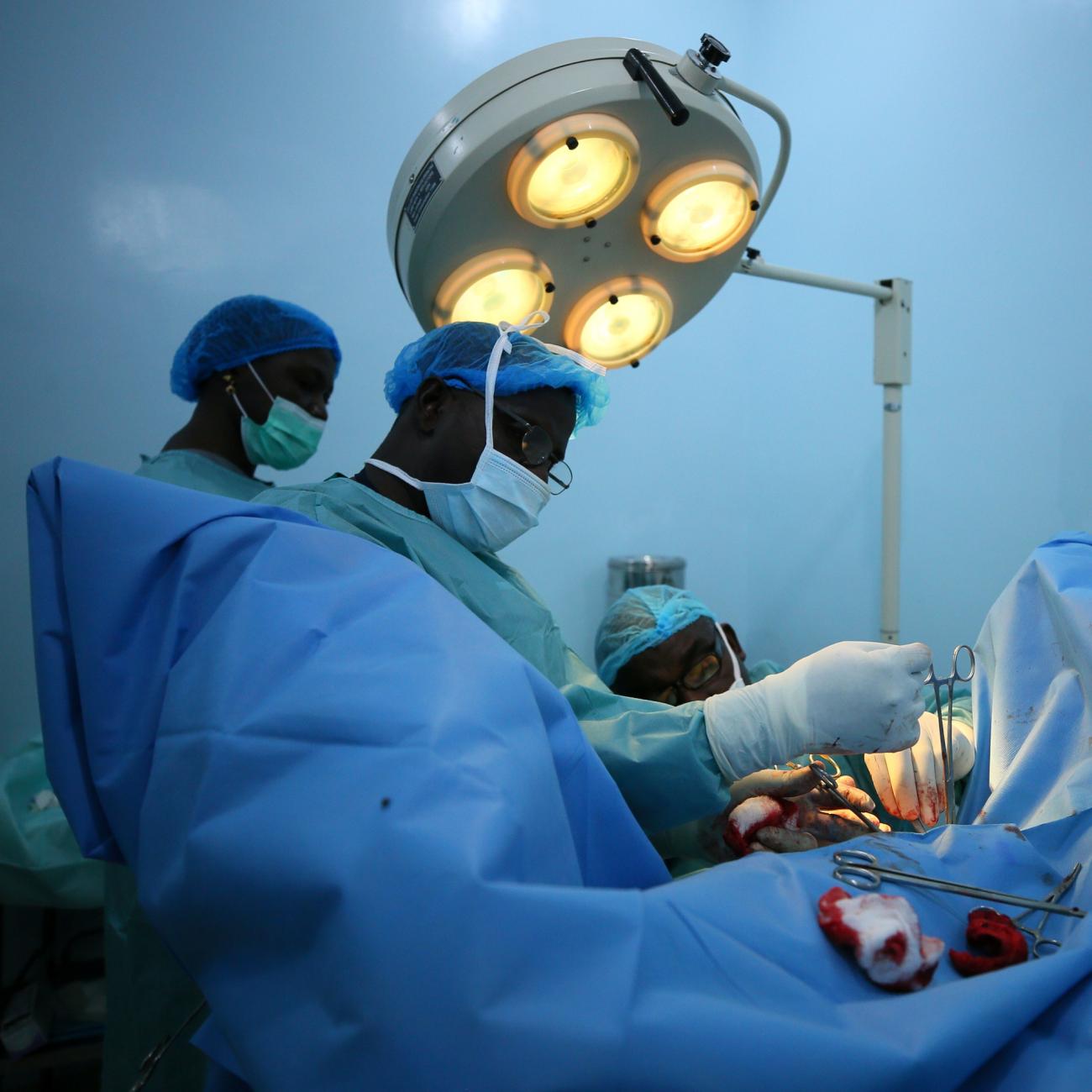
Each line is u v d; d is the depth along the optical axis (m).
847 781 1.02
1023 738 0.84
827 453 2.44
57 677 0.67
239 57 2.03
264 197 2.07
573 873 0.55
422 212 1.02
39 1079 1.75
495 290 1.11
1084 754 0.78
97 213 1.91
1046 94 1.78
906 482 2.16
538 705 0.62
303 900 0.47
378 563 0.66
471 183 0.98
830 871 0.59
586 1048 0.41
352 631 0.60
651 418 2.58
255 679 0.57
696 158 1.06
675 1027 0.42
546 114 0.95
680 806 0.86
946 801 0.92
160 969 1.10
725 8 2.53
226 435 1.64
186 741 0.56
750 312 2.69
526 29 2.35
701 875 0.55
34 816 1.51
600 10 2.43
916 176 2.08
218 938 0.50
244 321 1.57
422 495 1.02
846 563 2.40
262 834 0.49
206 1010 1.00
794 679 0.83
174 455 1.57
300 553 0.66
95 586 0.66
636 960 0.44
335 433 2.17
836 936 0.50
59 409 1.89
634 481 2.56
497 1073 0.41
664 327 1.25
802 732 0.81
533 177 1.00
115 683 0.64
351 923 0.45
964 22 1.94
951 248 2.01
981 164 1.93
